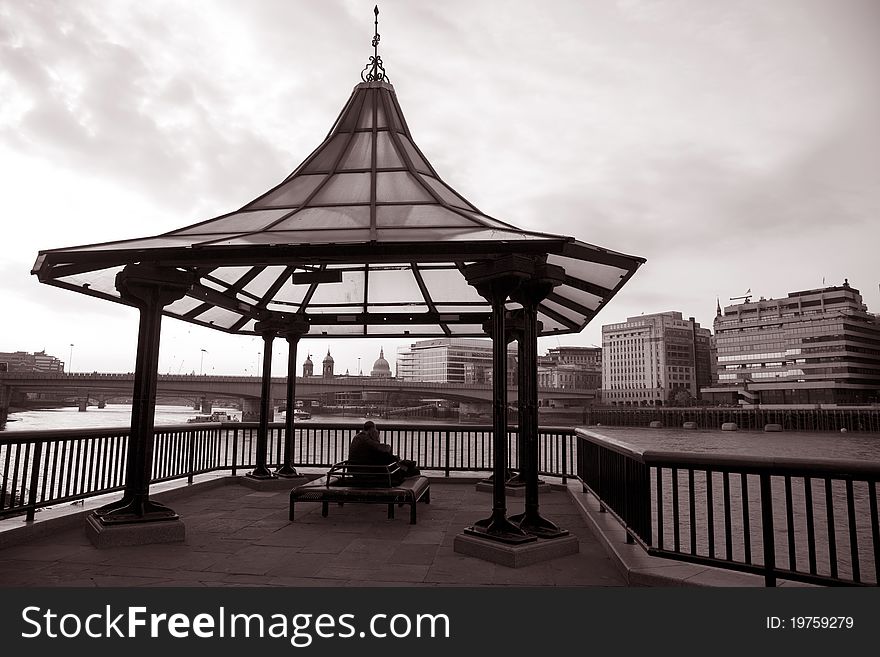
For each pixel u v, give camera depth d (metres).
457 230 6.45
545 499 10.08
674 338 195.25
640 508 5.51
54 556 6.12
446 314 11.49
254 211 7.90
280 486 10.92
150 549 6.45
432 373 188.88
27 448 7.02
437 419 135.25
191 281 7.09
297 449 28.08
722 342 163.00
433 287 10.84
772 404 148.12
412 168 8.12
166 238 6.84
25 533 6.68
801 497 34.50
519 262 6.07
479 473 14.78
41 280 6.88
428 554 6.29
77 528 7.44
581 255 6.14
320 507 9.16
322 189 8.00
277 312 11.34
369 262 6.24
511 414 32.25
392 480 8.49
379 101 9.02
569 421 134.88
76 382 65.94
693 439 97.94
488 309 11.47
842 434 107.25
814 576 4.23
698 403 163.75
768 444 88.31
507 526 6.18
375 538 7.04
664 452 5.13
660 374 192.00
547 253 5.93
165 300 7.04
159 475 9.65
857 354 138.75
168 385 61.31
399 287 10.98
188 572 5.60
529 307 6.68
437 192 8.22
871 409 112.81
